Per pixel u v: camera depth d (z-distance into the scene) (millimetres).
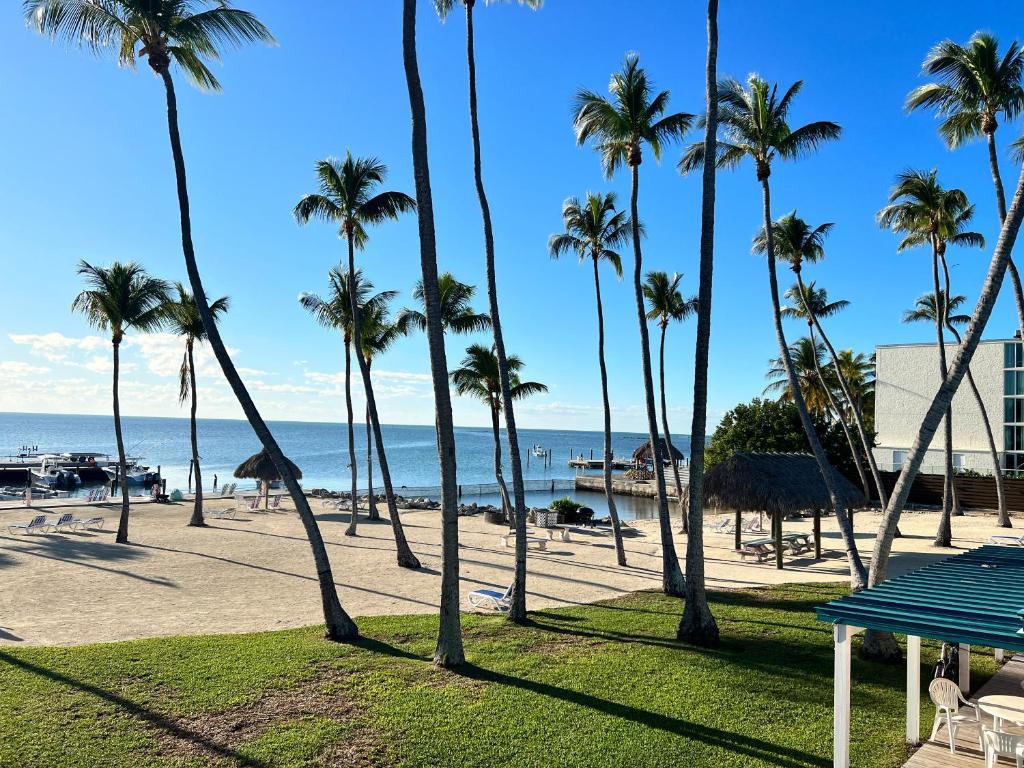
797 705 8070
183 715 7406
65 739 6684
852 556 12969
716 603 14062
